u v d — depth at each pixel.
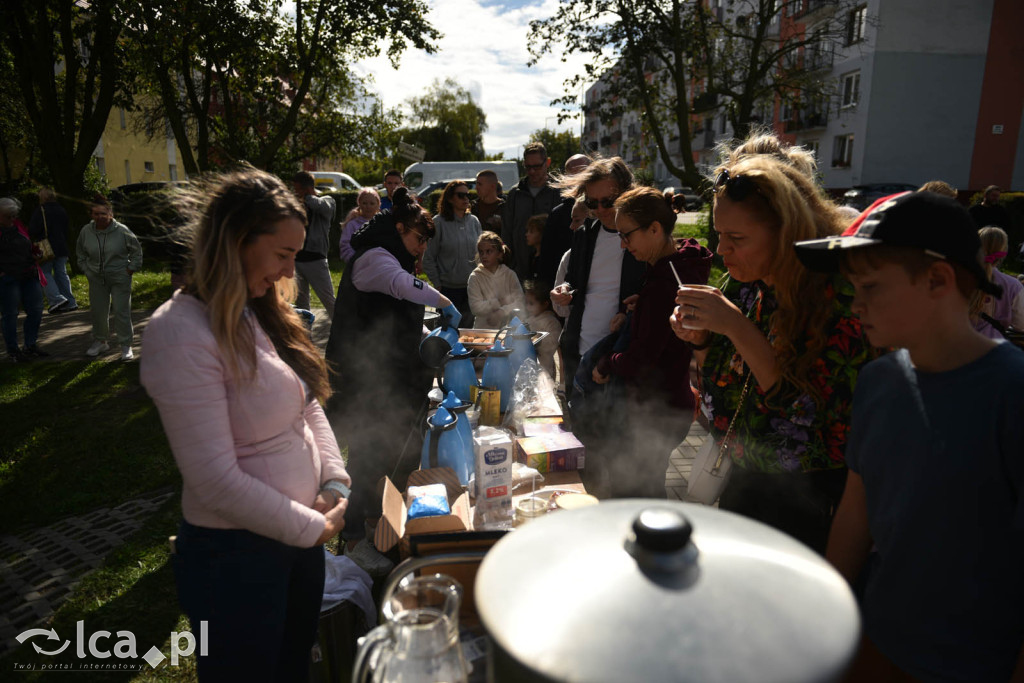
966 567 0.98
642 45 15.36
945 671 1.02
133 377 5.49
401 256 2.60
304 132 17.86
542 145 5.08
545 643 0.62
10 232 5.83
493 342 3.28
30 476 3.65
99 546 2.97
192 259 1.33
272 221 1.31
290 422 1.46
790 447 1.41
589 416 2.47
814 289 1.33
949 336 0.98
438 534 1.45
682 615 0.63
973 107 21.47
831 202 1.51
